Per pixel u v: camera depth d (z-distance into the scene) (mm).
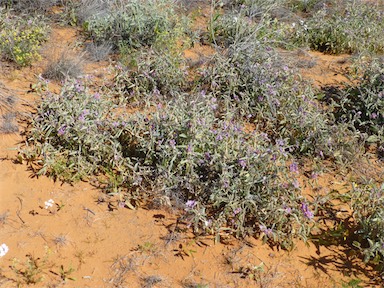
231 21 3018
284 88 2387
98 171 1970
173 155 1894
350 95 2516
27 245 1662
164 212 1821
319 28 3109
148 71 2447
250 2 3371
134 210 1823
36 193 1856
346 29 3049
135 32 2811
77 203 1831
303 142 2131
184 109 2137
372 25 3139
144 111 2207
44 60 2613
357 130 2268
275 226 1761
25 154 1995
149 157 1942
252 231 1759
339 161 2092
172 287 1575
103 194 1870
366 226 1730
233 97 2455
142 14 2855
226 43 2939
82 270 1602
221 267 1650
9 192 1849
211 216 1801
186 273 1622
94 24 2857
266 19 3168
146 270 1619
